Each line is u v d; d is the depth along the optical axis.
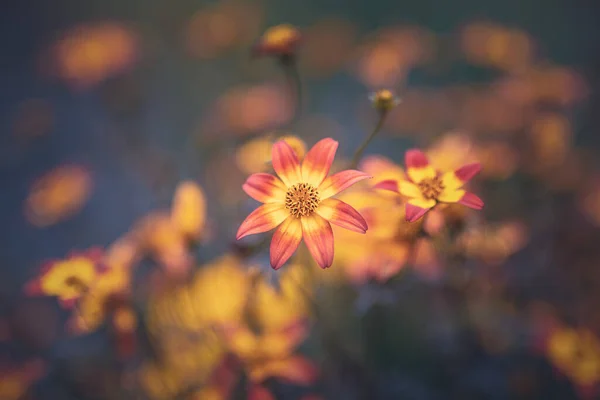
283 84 0.75
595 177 0.63
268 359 0.46
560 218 0.59
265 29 1.05
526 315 0.55
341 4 1.13
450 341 0.55
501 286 0.53
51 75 0.65
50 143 0.93
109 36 0.64
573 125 0.79
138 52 0.66
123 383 0.54
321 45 0.79
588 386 0.49
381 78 0.72
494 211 0.56
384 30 0.79
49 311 0.63
